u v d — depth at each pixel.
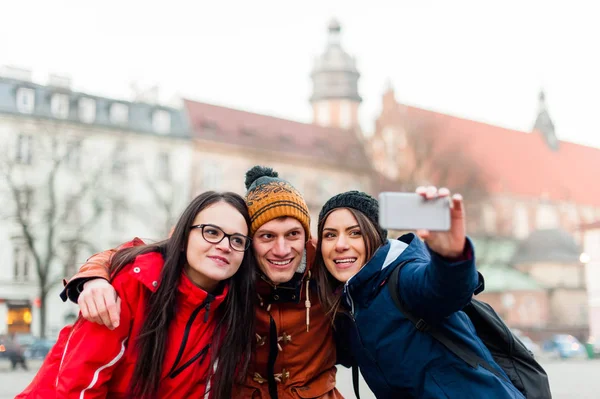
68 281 3.04
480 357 3.07
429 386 3.04
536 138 81.62
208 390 3.27
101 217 46.78
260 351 3.67
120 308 3.02
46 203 44.03
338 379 17.47
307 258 3.68
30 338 31.11
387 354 3.13
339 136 64.31
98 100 50.78
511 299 59.22
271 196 3.49
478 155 70.56
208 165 55.47
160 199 47.41
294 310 3.66
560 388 16.22
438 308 2.85
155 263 3.12
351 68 76.81
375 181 59.44
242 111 60.56
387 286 3.15
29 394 3.10
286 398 3.66
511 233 67.56
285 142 60.75
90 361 2.96
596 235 58.75
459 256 2.67
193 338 3.18
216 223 3.14
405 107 65.56
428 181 56.00
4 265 43.34
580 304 62.94
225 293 3.23
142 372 3.06
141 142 51.59
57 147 44.94
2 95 46.97
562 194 77.19
